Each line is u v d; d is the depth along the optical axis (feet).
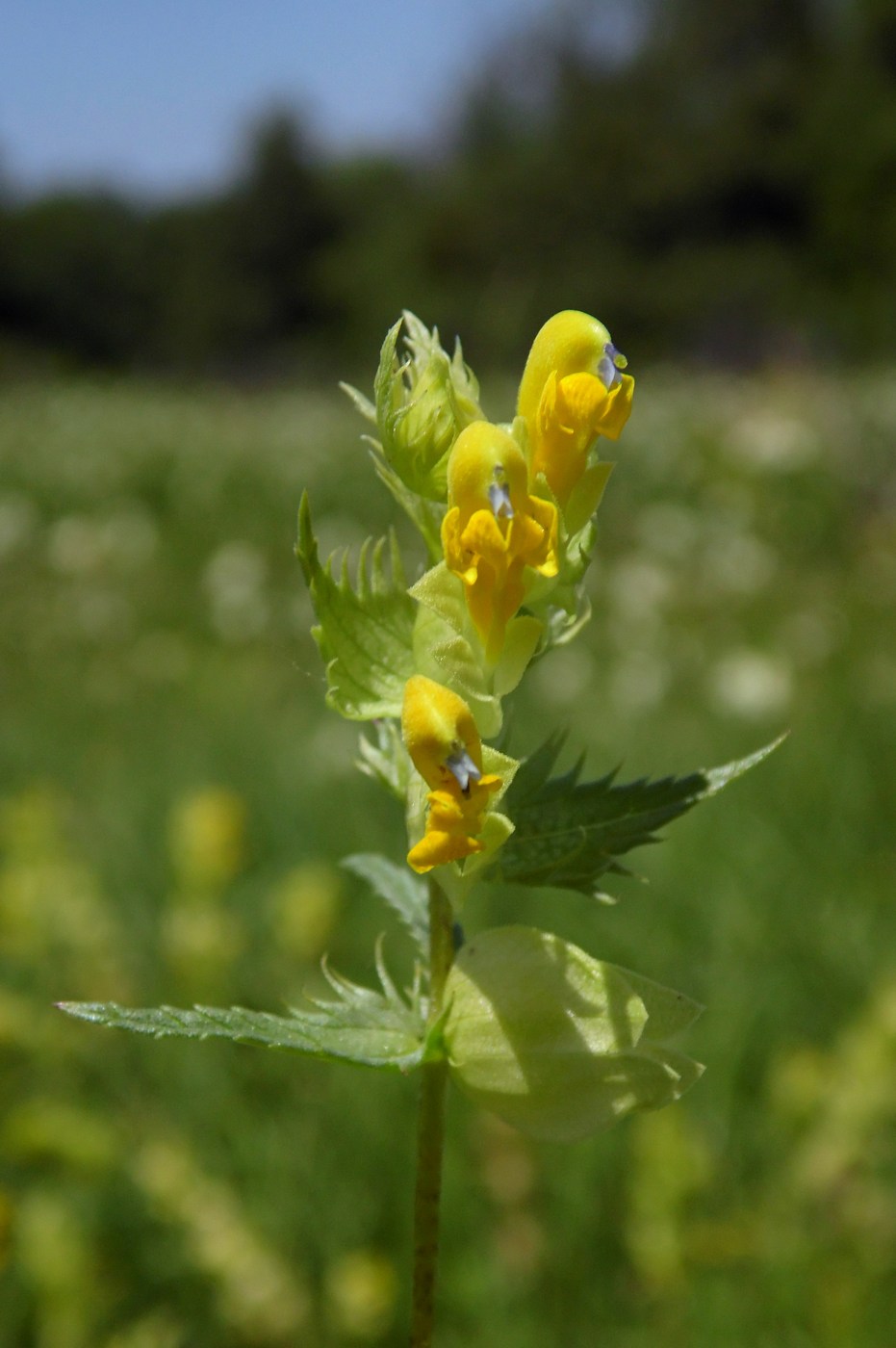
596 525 0.45
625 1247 0.73
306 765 1.32
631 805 0.44
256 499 2.65
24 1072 0.82
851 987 0.90
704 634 1.85
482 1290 0.70
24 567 2.33
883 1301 0.68
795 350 3.90
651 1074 0.43
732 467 2.51
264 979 0.93
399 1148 0.79
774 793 1.21
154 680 1.84
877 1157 0.73
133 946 0.97
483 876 0.44
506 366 6.01
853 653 1.73
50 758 1.47
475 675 0.43
